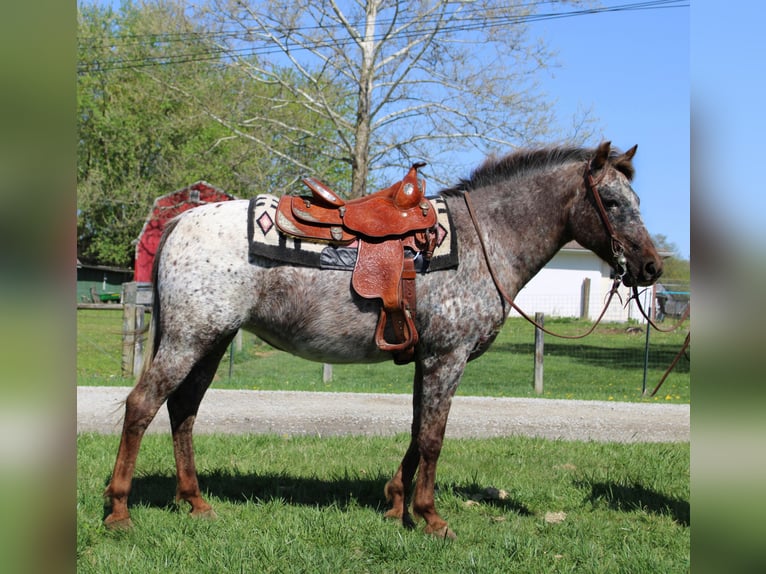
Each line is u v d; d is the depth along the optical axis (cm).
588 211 408
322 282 383
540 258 420
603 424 777
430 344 391
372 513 424
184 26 1475
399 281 380
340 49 1504
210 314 371
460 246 398
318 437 663
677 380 1316
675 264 2808
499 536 390
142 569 324
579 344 1995
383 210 393
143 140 2736
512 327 2361
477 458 595
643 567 352
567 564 357
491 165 426
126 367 1010
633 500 485
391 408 821
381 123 1576
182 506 414
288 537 376
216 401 834
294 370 1329
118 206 2966
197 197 2125
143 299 1074
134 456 374
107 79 2931
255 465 542
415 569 344
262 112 1594
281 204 388
